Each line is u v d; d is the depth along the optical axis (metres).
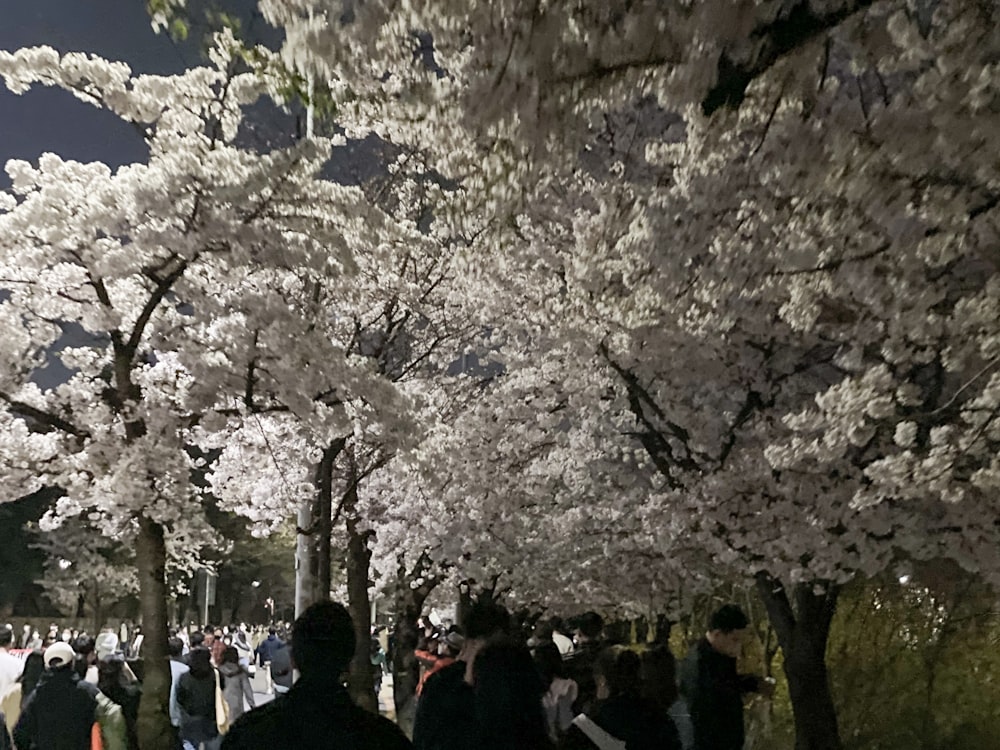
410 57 7.10
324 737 3.27
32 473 11.59
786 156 7.12
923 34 6.68
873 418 8.89
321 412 11.43
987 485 8.06
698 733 5.30
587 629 7.29
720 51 5.61
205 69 11.52
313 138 11.07
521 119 5.96
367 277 14.85
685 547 12.70
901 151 6.30
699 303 10.57
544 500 17.19
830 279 8.27
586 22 5.77
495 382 18.20
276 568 56.88
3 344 11.80
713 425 12.83
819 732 11.16
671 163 10.63
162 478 10.77
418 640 15.48
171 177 10.77
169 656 10.59
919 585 13.51
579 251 11.47
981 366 8.87
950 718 12.52
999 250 8.12
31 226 10.99
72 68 11.02
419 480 16.55
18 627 40.56
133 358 11.94
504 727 4.49
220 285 12.45
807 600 11.54
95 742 7.45
